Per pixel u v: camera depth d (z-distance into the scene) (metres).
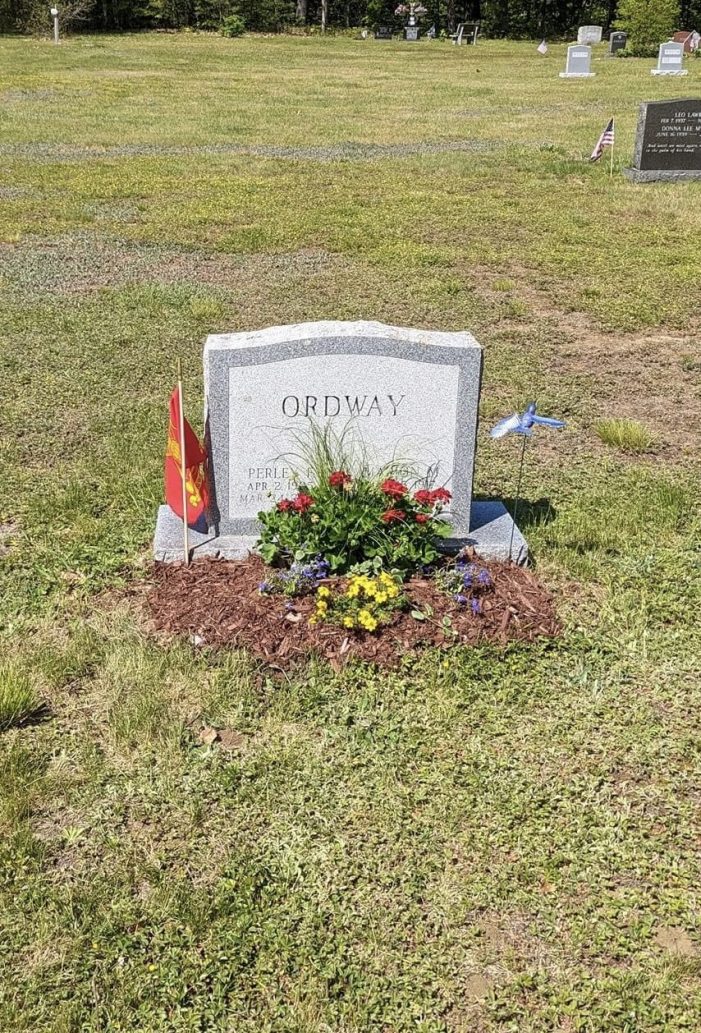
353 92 23.39
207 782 3.78
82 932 3.38
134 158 14.27
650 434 5.97
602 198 12.04
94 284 8.24
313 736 3.94
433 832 3.65
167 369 6.58
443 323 7.49
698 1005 3.27
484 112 20.06
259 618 4.29
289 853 3.58
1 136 15.84
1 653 4.23
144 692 4.05
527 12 44.19
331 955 3.35
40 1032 3.19
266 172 13.38
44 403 6.09
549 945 3.39
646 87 24.39
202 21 43.34
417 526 4.44
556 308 7.95
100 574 4.64
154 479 5.30
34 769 3.79
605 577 4.68
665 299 8.13
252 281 8.40
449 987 3.30
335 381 4.54
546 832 3.65
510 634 4.31
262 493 4.68
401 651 4.21
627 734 3.96
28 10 37.53
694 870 3.56
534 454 5.73
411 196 11.94
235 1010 3.25
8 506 5.10
